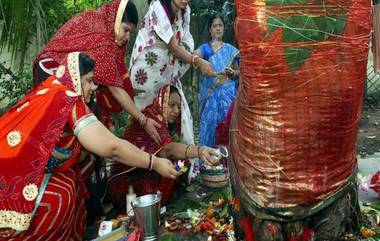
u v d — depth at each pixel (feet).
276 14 6.82
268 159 7.25
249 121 7.34
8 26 12.75
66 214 8.23
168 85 11.16
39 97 8.02
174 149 10.25
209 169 11.35
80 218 9.05
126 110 10.33
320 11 6.79
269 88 7.00
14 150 7.86
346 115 7.09
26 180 7.86
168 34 11.21
